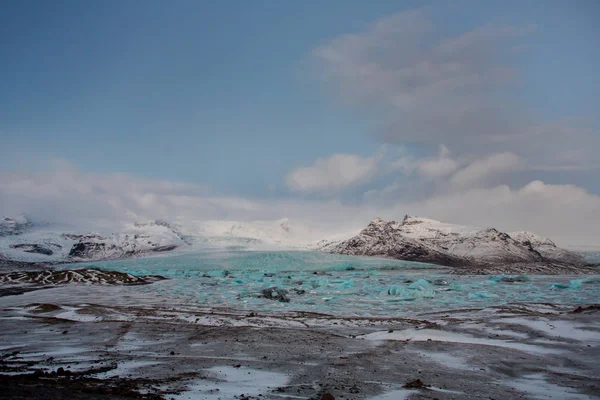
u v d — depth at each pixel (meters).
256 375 24.52
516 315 47.78
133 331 39.81
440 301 75.25
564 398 20.97
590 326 38.78
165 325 43.22
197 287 102.25
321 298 80.44
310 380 23.61
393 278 135.62
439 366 27.52
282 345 33.69
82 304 62.81
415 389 21.95
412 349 32.09
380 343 34.62
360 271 178.38
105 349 32.12
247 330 39.91
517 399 20.70
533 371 26.53
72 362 26.88
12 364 25.95
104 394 17.86
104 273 120.12
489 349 31.52
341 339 36.19
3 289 94.81
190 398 18.89
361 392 21.27
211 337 36.75
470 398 20.62
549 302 71.38
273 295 80.19
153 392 19.55
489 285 107.56
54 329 41.06
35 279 112.00
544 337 35.66
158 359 28.39
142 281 117.00
